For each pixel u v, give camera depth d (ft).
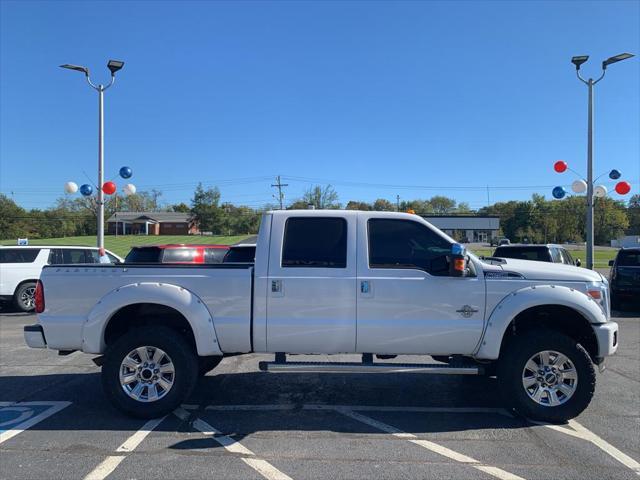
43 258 45.57
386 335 16.44
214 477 12.41
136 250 28.30
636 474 12.61
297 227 17.08
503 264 17.61
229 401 18.71
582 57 66.74
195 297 16.70
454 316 16.40
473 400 18.92
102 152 67.46
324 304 16.49
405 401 18.78
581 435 15.29
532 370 16.49
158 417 16.69
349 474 12.59
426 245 17.04
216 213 262.88
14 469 12.87
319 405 18.26
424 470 12.84
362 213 17.20
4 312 45.32
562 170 71.05
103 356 17.12
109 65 65.62
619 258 43.27
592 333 16.78
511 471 12.78
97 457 13.61
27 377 22.20
